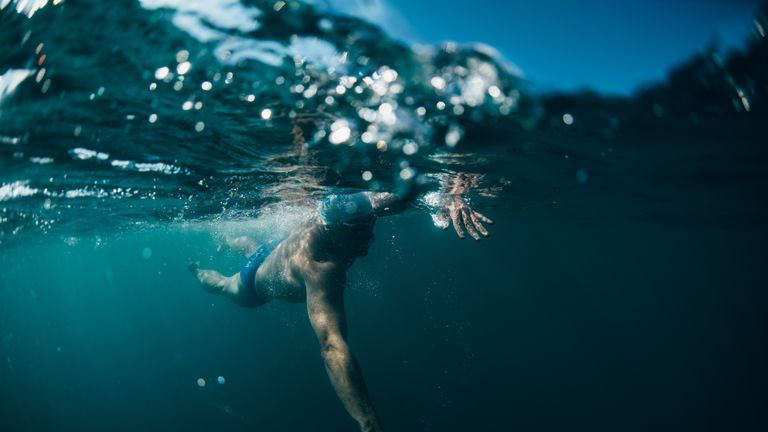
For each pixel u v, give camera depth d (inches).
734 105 141.3
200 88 134.7
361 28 103.0
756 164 266.1
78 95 138.7
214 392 1218.0
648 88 122.5
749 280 2513.5
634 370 1402.6
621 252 1814.7
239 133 183.3
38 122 163.3
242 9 98.7
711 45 104.3
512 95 130.8
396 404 923.4
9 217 440.8
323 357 163.0
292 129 175.0
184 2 97.3
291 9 97.8
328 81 128.3
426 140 189.3
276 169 257.6
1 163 223.6
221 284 339.3
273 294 259.3
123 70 122.6
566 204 554.9
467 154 221.5
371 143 192.7
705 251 1476.4
